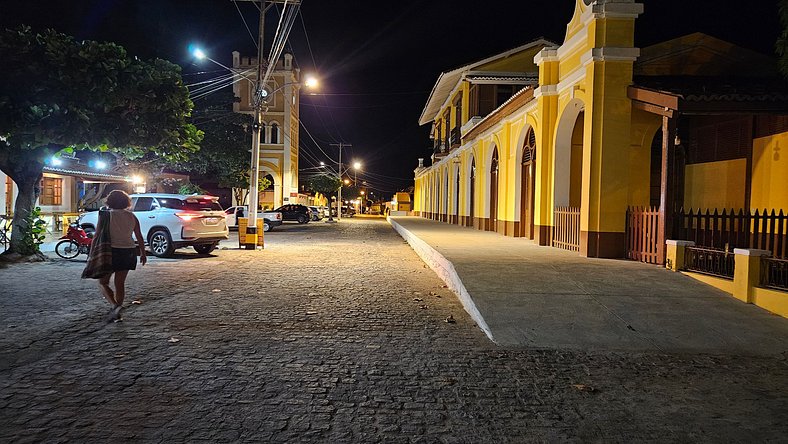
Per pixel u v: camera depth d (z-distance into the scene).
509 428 4.29
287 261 15.26
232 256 16.50
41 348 6.13
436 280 12.05
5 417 4.24
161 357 5.89
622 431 4.29
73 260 14.48
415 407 4.68
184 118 15.09
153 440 3.89
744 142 13.11
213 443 3.88
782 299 7.96
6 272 12.12
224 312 8.22
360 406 4.66
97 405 4.52
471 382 5.37
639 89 11.55
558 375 5.68
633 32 12.09
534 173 17.31
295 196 49.22
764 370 6.02
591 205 12.24
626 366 6.06
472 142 26.73
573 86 13.76
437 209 41.09
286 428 4.17
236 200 43.38
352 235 28.12
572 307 8.15
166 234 15.38
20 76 12.08
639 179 12.51
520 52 28.05
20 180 14.12
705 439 4.18
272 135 48.41
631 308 8.14
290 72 48.12
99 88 12.58
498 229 21.38
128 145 13.82
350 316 8.16
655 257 11.16
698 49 14.44
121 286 7.50
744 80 13.11
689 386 5.43
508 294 8.69
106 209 7.69
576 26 13.79
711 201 14.05
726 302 8.46
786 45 9.16
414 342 6.80
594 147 12.20
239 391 4.93
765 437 4.23
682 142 14.81
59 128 12.32
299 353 6.18
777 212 12.21
